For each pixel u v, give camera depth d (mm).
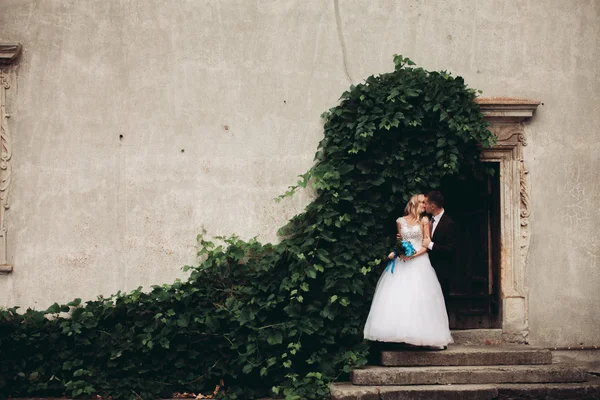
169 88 9141
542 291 9203
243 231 9109
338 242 8844
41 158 9031
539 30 9336
